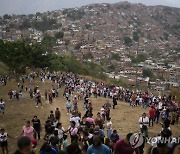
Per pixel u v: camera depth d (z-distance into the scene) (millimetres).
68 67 86062
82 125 14625
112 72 150875
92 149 8055
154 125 23859
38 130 18750
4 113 28984
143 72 152250
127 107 31391
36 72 67938
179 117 25562
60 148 12398
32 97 36969
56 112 19281
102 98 36719
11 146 19188
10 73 64438
